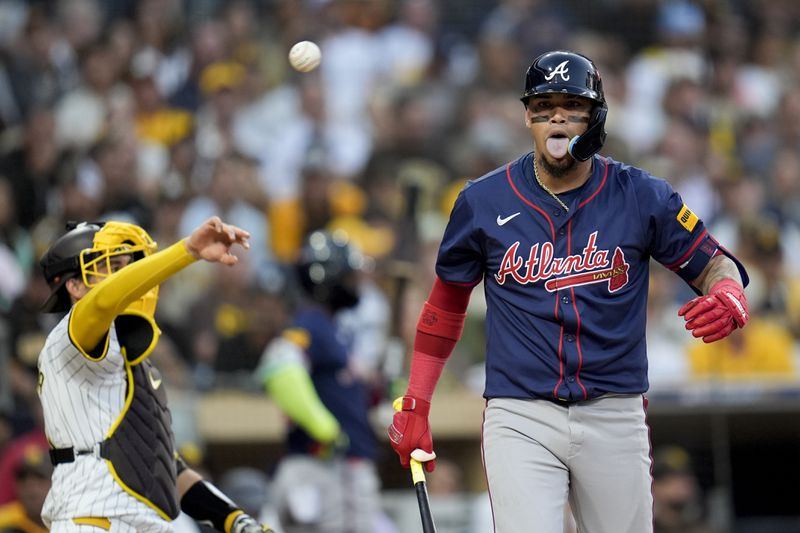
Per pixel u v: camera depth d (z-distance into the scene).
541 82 14.32
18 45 40.69
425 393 15.70
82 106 39.78
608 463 14.48
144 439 15.39
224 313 33.03
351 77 40.56
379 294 33.69
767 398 33.00
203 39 41.22
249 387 32.28
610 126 39.94
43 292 32.88
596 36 42.28
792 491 33.69
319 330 26.30
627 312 14.54
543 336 14.45
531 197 14.69
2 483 28.14
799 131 41.69
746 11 43.88
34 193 36.69
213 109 39.75
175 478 15.72
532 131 14.58
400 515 30.16
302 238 36.78
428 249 35.59
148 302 15.76
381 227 36.34
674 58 42.47
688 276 14.85
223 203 37.09
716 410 32.78
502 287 14.74
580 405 14.46
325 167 37.34
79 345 14.91
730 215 39.09
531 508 14.21
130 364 15.53
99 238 15.85
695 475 32.28
